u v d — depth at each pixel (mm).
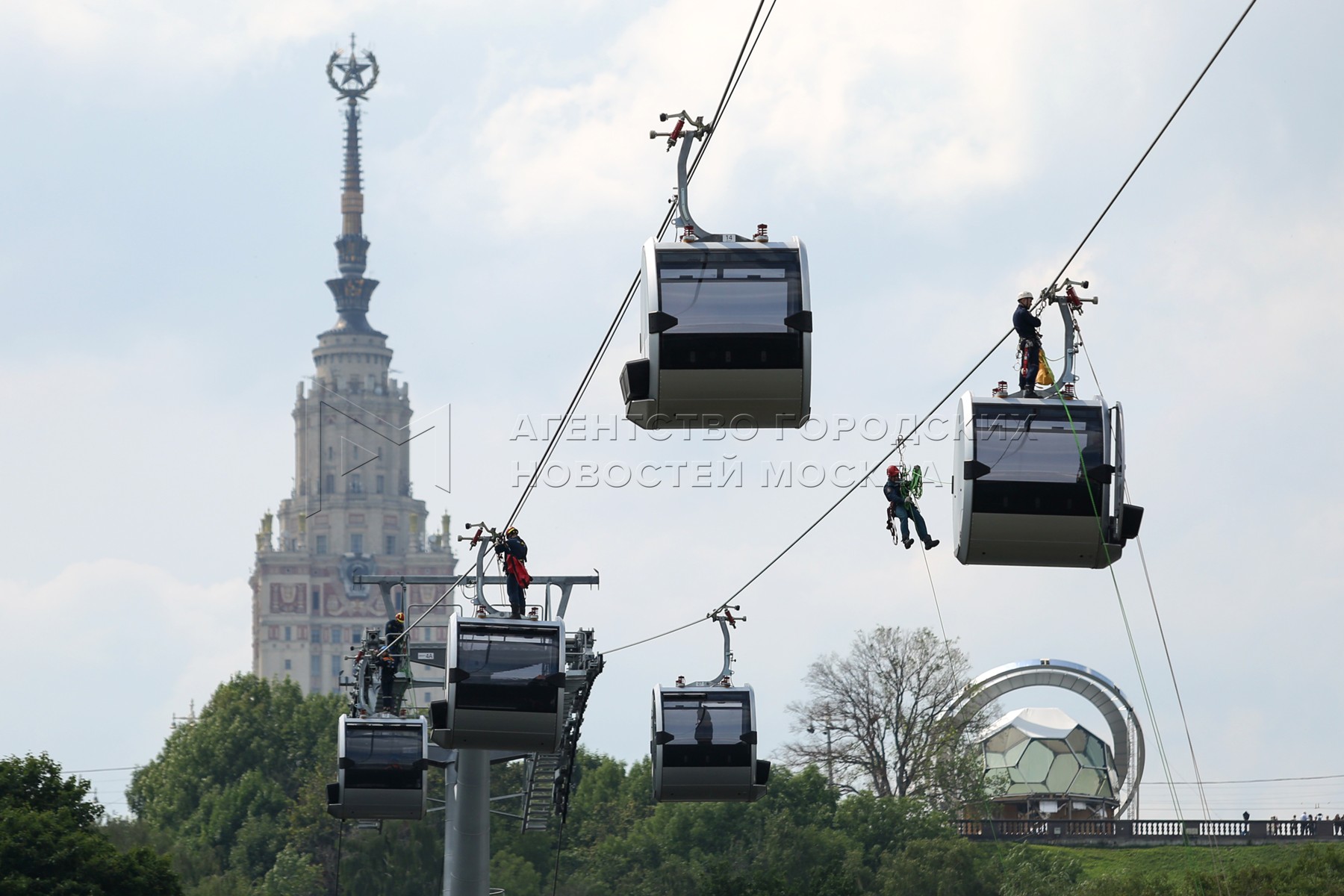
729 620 77562
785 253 43281
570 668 87125
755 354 42656
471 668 66062
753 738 74812
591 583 88188
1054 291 45469
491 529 73188
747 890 140125
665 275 42938
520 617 70875
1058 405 44469
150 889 114750
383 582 97750
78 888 110500
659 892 194500
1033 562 45250
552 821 114562
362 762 89312
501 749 67688
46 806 121375
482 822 111375
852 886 143000
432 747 109812
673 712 75062
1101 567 44938
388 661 95312
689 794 75375
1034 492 43906
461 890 110438
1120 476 44062
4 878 108188
